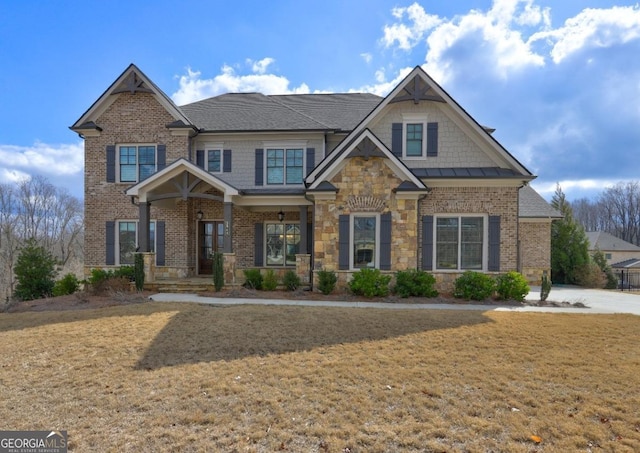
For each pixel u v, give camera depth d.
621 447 3.66
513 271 12.70
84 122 16.17
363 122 14.23
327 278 12.70
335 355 6.27
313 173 14.05
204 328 7.86
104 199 16.22
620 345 6.89
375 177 12.92
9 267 38.59
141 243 13.76
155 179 13.60
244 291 12.84
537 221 19.72
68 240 49.31
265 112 17.72
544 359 6.10
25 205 45.00
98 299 11.85
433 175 13.32
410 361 5.98
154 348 6.64
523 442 3.75
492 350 6.55
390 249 12.86
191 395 4.80
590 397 4.74
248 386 5.05
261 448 3.65
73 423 4.16
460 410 4.39
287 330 7.71
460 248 13.31
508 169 13.73
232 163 16.47
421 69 14.13
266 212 16.86
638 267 38.78
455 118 14.27
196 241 16.89
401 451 3.60
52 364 5.95
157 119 16.08
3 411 4.45
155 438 3.84
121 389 5.00
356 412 4.36
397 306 10.77
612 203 72.25
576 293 16.38
